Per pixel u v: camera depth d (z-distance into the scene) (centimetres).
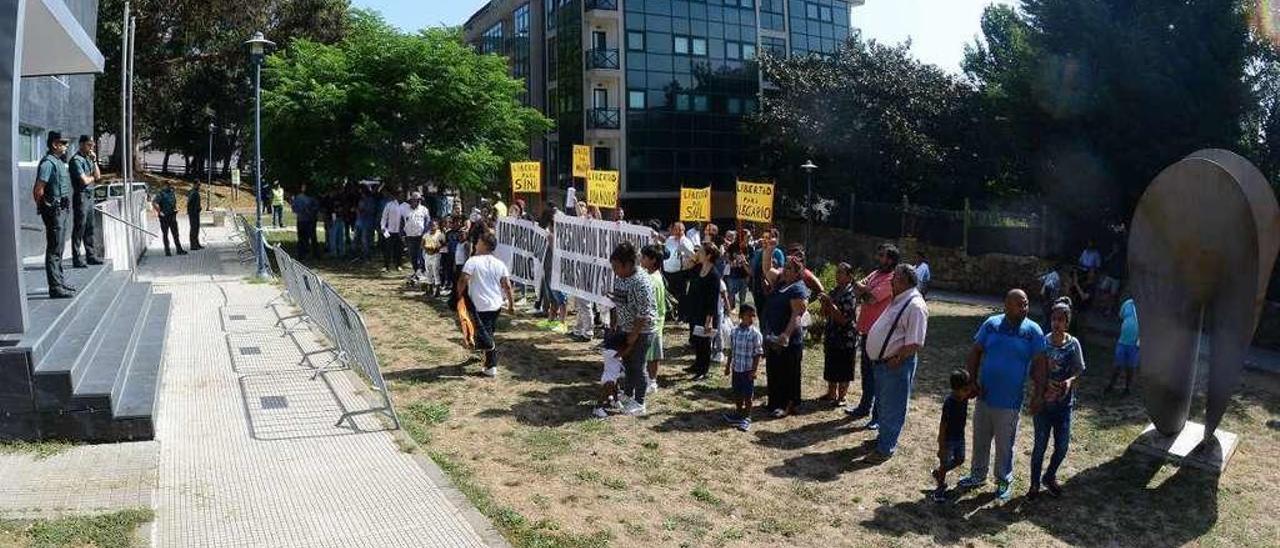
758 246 1619
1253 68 1922
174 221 2227
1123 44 1881
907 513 733
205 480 684
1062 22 2011
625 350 938
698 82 4550
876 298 962
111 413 756
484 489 716
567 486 742
